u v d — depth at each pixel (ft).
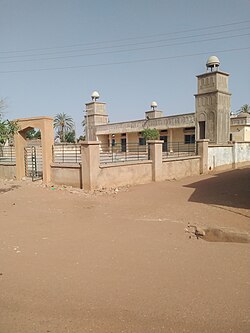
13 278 14.85
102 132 126.21
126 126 117.19
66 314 11.62
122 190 43.88
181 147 98.48
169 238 20.89
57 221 25.98
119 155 68.08
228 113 80.64
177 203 32.81
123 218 26.86
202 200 34.22
